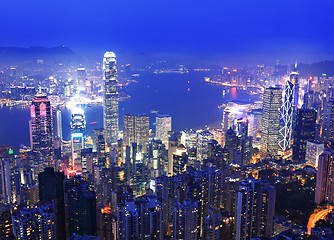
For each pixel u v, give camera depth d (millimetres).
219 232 171000
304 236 164500
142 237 163500
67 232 193125
